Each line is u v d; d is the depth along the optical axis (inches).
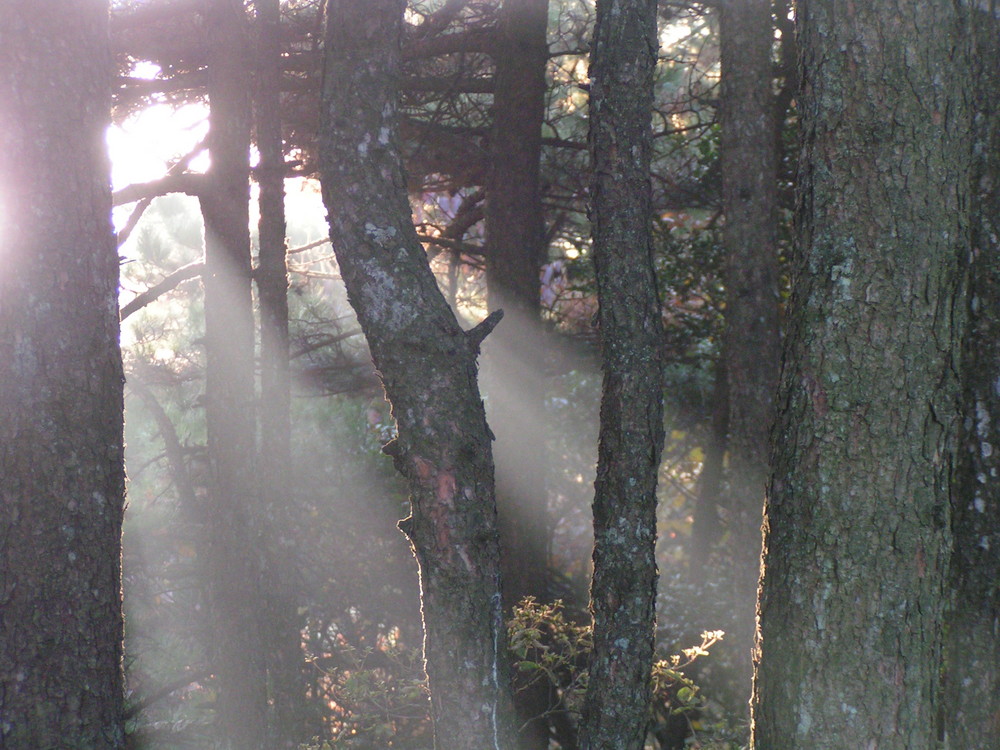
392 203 122.4
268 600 209.6
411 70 280.2
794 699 107.8
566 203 347.9
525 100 267.4
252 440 204.2
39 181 126.4
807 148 110.2
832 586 106.1
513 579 261.4
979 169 121.9
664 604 292.0
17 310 125.3
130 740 207.5
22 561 124.4
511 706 122.2
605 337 132.5
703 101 321.1
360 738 228.7
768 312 223.9
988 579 120.7
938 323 105.3
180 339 288.0
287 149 286.4
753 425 222.2
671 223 358.6
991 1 121.5
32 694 124.2
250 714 197.5
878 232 105.0
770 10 229.1
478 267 343.9
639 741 127.3
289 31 253.6
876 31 105.0
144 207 210.8
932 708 106.8
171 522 275.4
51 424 126.5
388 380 121.6
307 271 319.9
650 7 134.3
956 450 115.3
